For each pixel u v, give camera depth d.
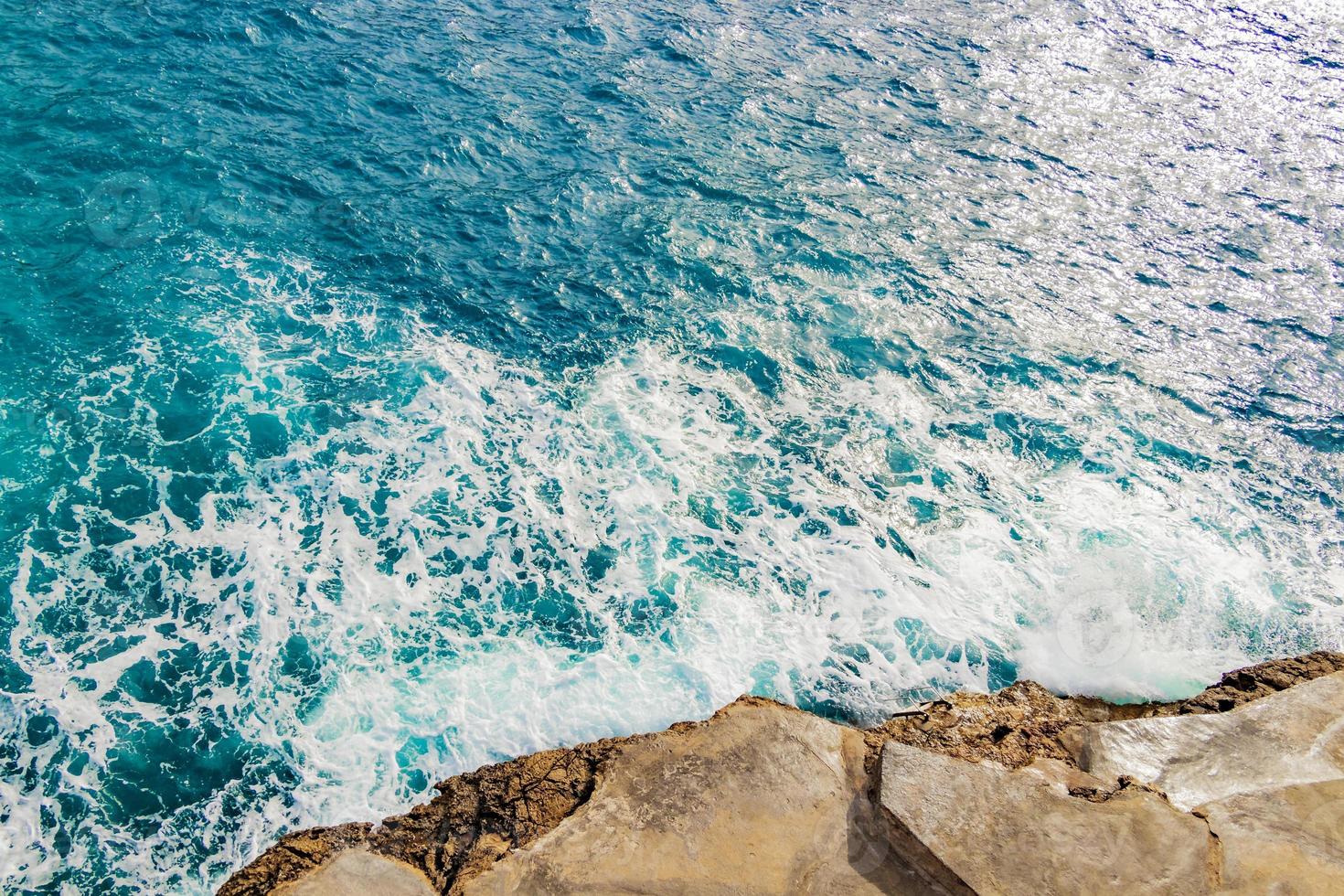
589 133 21.08
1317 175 21.92
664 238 17.70
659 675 10.25
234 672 9.80
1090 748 9.48
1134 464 13.62
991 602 11.41
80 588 10.42
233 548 11.11
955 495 12.88
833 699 10.16
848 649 10.73
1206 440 14.20
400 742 9.30
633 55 25.17
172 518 11.35
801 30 28.23
